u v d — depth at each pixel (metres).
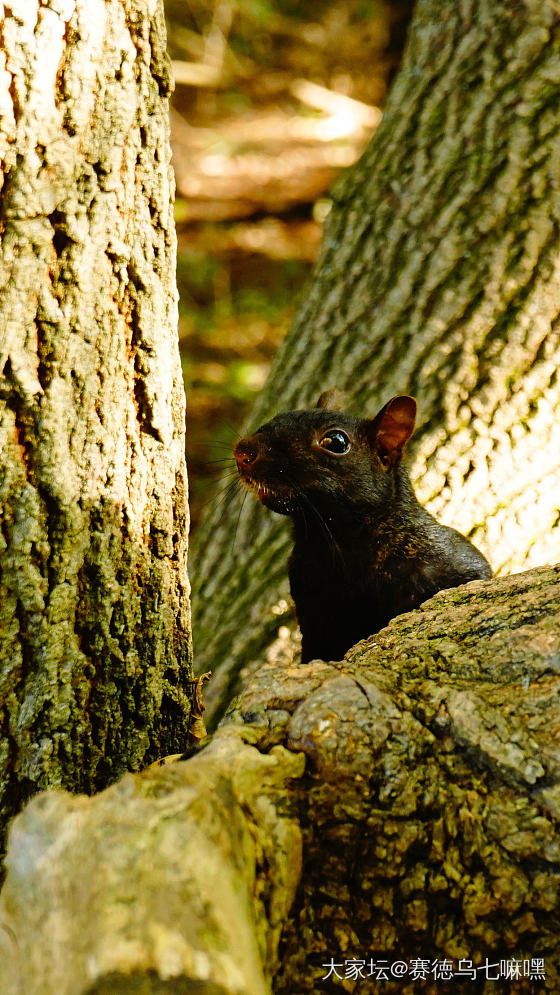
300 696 4.79
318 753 4.54
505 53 10.20
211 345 20.11
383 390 9.34
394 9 21.95
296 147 29.09
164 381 5.62
